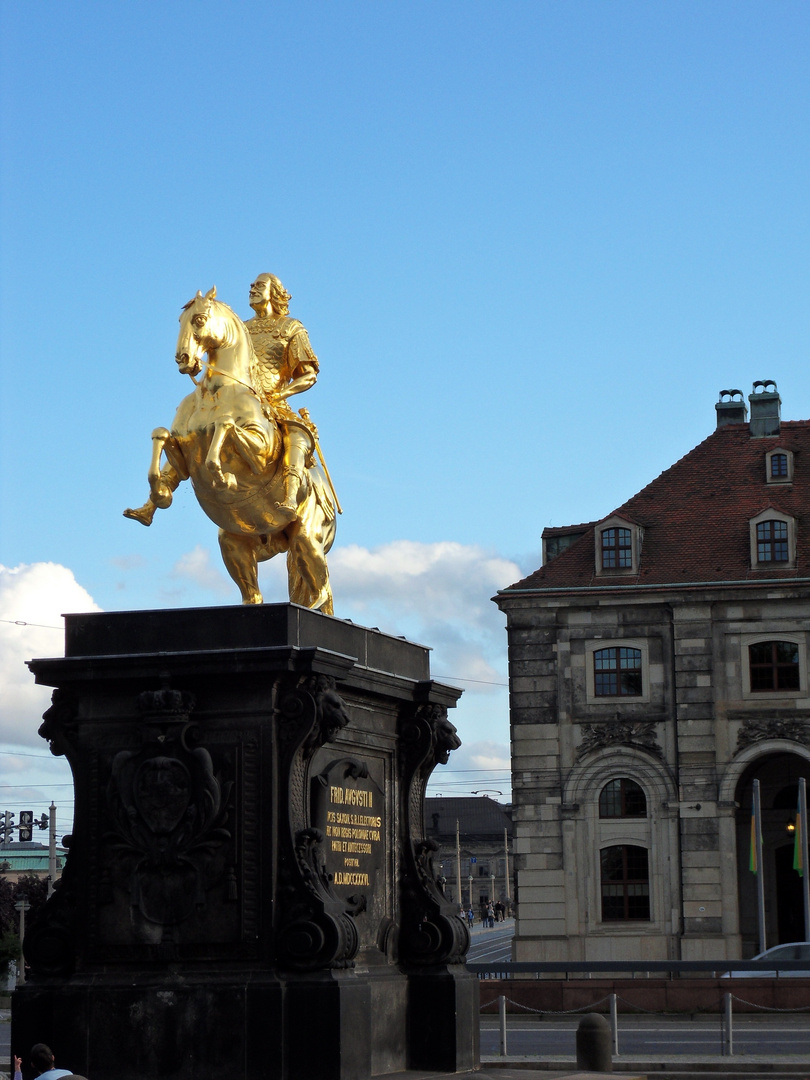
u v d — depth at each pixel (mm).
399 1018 16297
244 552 17000
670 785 55875
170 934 14453
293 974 14211
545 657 57500
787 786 59688
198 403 16234
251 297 17547
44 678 15016
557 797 56625
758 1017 38938
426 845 17156
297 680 14633
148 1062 14219
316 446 17172
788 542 56719
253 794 14508
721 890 55000
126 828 14695
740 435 62969
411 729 17266
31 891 72062
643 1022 38438
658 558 58062
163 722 14664
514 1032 36438
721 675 56062
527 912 56156
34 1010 14594
